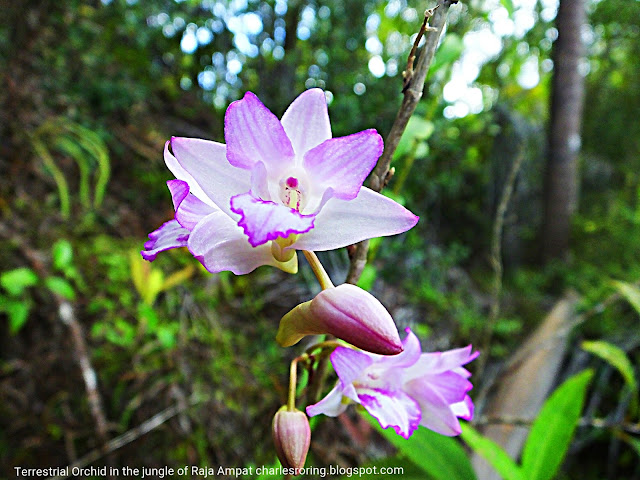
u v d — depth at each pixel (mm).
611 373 262
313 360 83
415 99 77
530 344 265
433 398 88
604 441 246
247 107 67
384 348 66
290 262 71
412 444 114
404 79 78
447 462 112
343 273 262
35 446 181
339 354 76
